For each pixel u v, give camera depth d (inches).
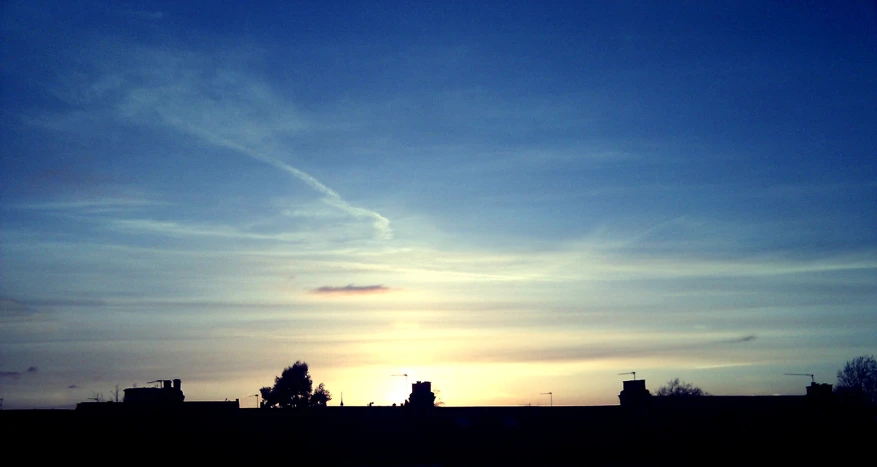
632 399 2018.9
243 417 1724.9
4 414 1550.2
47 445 1502.2
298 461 1621.6
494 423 1884.8
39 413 1579.7
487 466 1701.5
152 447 1560.0
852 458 1793.8
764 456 1800.0
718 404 2059.5
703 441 1850.4
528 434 1851.6
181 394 2437.3
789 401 2084.2
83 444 1525.6
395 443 1754.4
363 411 1856.5
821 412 1991.9
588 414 1971.0
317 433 1727.4
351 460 1663.4
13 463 1444.4
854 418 1969.7
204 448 1594.5
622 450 1814.7
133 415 1648.6
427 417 1868.8
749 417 1962.4
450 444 1772.9
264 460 1601.9
